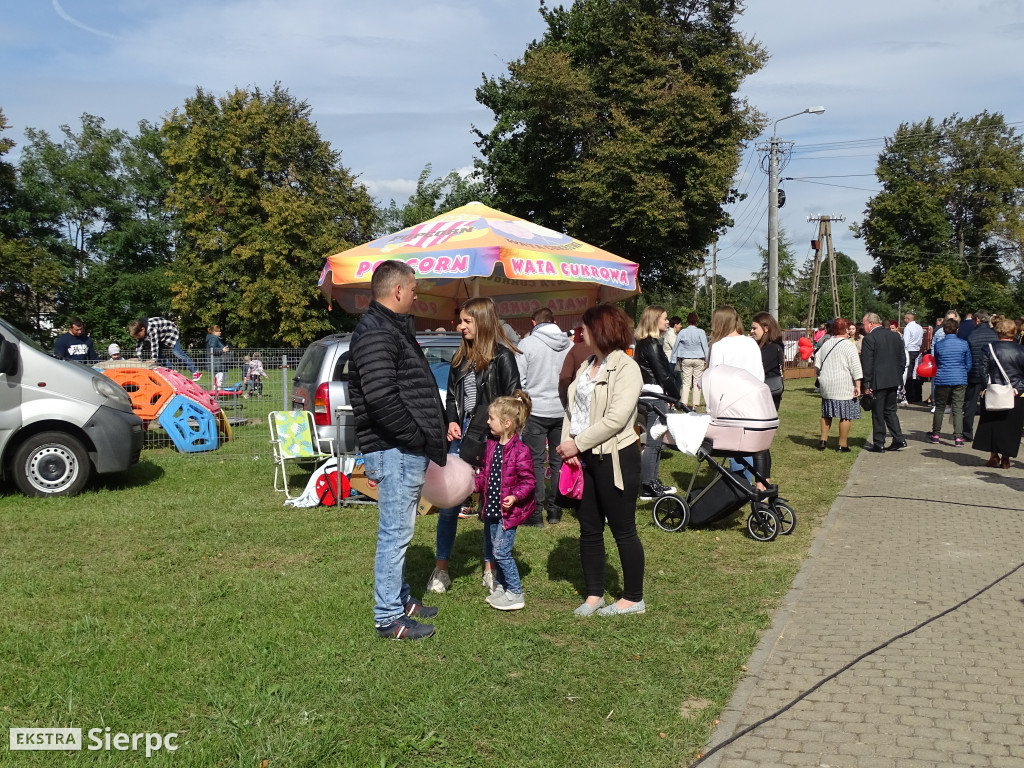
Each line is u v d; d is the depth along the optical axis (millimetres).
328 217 46594
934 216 54281
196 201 45781
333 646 4266
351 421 8406
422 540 6586
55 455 8211
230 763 3170
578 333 7461
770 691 3822
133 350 12734
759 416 6559
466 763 3191
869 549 6215
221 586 5289
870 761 3201
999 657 4160
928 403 17859
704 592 5258
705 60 29938
